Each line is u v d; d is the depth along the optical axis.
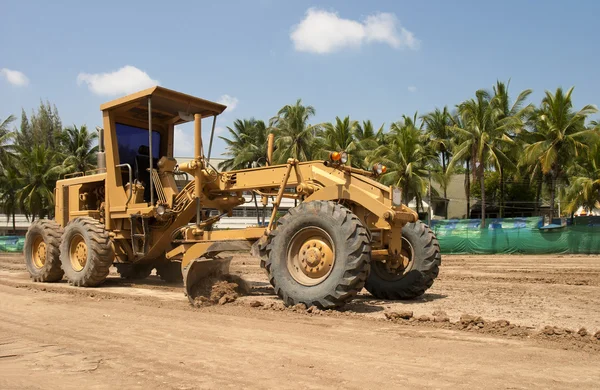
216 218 10.08
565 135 35.53
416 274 8.70
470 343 5.36
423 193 38.28
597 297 9.05
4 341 5.54
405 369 4.42
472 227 28.42
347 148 41.66
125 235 10.75
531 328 6.13
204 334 5.81
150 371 4.42
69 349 5.19
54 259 11.49
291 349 5.12
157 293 9.56
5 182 48.41
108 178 10.86
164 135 11.60
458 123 41.44
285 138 41.75
